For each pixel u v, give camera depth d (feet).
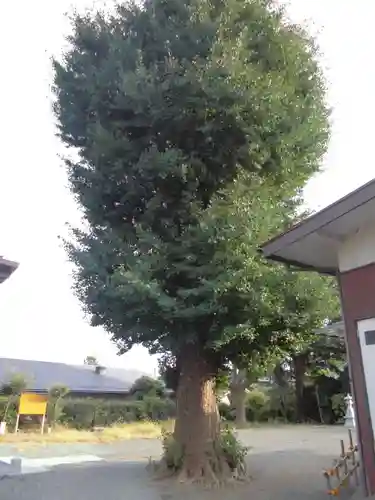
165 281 25.75
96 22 30.99
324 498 23.06
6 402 65.36
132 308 25.54
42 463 37.09
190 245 25.36
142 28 28.66
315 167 29.96
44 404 64.80
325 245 21.62
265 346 27.99
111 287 25.40
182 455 28.09
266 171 27.84
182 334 26.27
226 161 27.20
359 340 19.39
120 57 28.30
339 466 24.71
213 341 25.54
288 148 27.37
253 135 25.90
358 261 19.99
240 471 28.35
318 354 88.17
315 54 31.55
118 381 110.83
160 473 29.07
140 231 26.11
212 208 25.90
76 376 106.42
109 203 29.45
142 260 25.03
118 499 23.90
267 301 24.94
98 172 28.50
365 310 19.24
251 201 26.04
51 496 24.90
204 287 24.14
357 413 19.19
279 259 22.75
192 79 25.13
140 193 28.02
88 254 27.91
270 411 90.43
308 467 33.53
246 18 28.60
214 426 28.37
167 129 27.20
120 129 28.17
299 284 26.13
